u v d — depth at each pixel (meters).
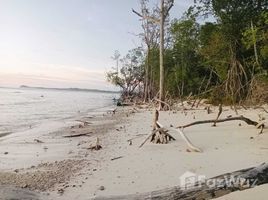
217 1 37.00
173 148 13.27
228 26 36.28
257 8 36.53
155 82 57.41
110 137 18.16
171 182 8.59
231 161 10.42
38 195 7.59
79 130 22.67
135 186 8.54
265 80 27.80
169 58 54.97
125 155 12.71
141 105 49.94
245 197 6.61
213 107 34.06
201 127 18.59
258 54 29.36
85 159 12.77
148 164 10.84
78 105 62.06
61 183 9.45
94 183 9.16
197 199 5.00
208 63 40.06
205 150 12.50
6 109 46.94
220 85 36.25
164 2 32.16
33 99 87.56
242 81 34.97
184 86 49.59
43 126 26.39
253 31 22.45
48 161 12.80
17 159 13.38
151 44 56.44
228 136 15.32
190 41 50.84
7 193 6.71
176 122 22.92
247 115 24.05
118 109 46.66
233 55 35.84
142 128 21.52
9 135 21.52
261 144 13.07
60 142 17.64
